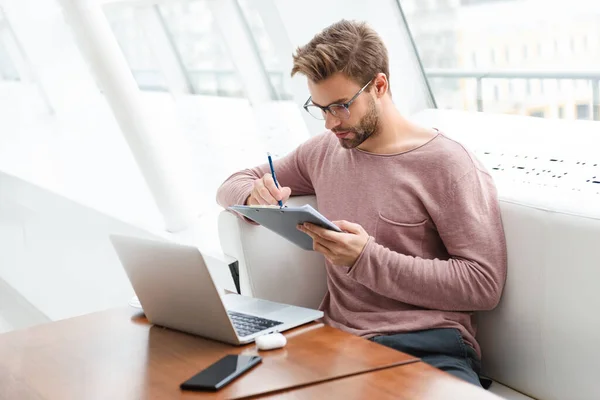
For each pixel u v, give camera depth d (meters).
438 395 1.27
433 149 1.91
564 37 2.62
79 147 6.79
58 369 1.51
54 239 4.82
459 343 1.81
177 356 1.53
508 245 1.86
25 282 4.19
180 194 4.22
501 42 2.85
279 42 3.32
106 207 5.13
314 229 1.73
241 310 1.78
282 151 4.30
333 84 1.85
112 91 3.97
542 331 1.79
